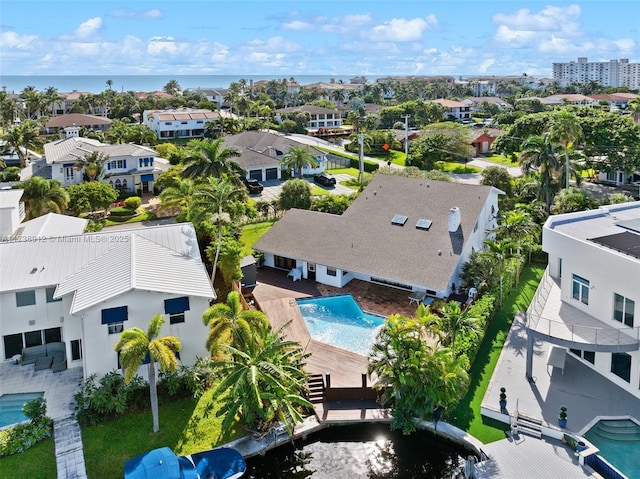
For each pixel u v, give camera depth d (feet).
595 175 272.72
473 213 143.33
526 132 285.64
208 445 83.25
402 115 472.44
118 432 85.51
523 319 120.98
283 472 80.33
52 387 97.14
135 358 81.61
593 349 88.48
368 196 162.50
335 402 93.30
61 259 109.91
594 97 643.04
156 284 96.22
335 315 125.90
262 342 87.71
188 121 416.46
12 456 80.84
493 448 79.51
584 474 73.67
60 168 234.58
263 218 198.39
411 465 81.00
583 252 102.12
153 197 238.07
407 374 82.12
